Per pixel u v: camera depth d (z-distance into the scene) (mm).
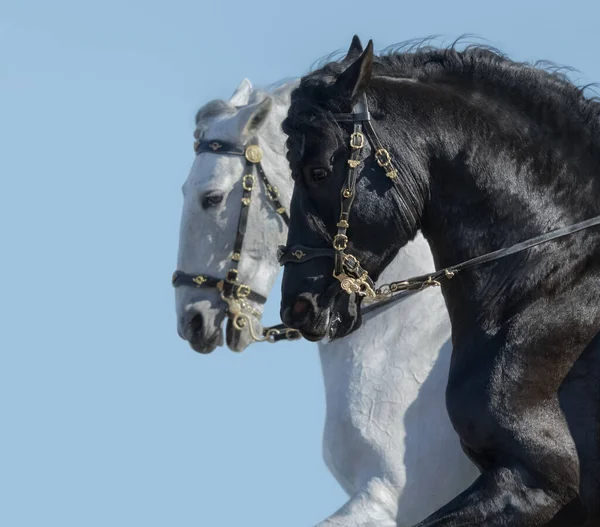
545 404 9461
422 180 9820
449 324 11922
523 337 9570
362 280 9758
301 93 9883
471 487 9461
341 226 9695
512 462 9367
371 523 11523
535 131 9984
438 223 9922
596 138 10094
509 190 9781
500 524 9266
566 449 9344
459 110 9938
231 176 12867
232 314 12836
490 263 9781
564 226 9773
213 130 13031
